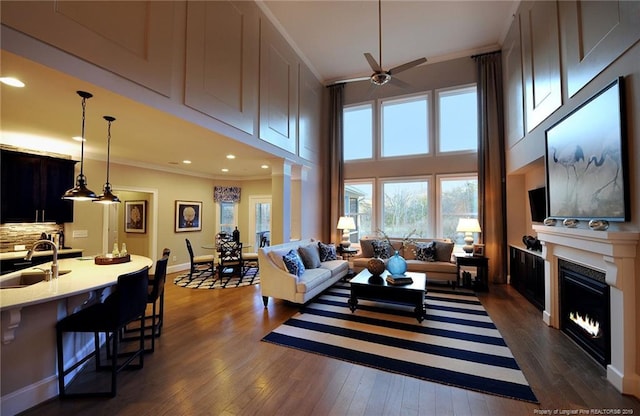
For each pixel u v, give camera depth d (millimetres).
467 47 5832
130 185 5688
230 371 2387
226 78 3834
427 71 6332
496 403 1971
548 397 2027
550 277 3324
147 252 6422
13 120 3213
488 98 5664
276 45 5145
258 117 4559
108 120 3166
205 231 7539
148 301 2754
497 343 2875
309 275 4246
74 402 2012
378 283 3725
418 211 6418
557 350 2719
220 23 3742
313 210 6672
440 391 2105
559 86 3229
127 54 2568
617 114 2223
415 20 5023
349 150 7113
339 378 2283
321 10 4758
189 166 6438
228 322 3469
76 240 4840
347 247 6141
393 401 1998
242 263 6000
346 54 6105
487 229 5578
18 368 1932
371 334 3100
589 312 2654
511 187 5406
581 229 2543
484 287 4844
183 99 3148
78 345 2461
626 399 2004
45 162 4383
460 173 6027
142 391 2123
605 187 2381
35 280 2625
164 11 2939
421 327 3291
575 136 2863
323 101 7254
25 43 1932
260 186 7984
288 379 2271
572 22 2955
